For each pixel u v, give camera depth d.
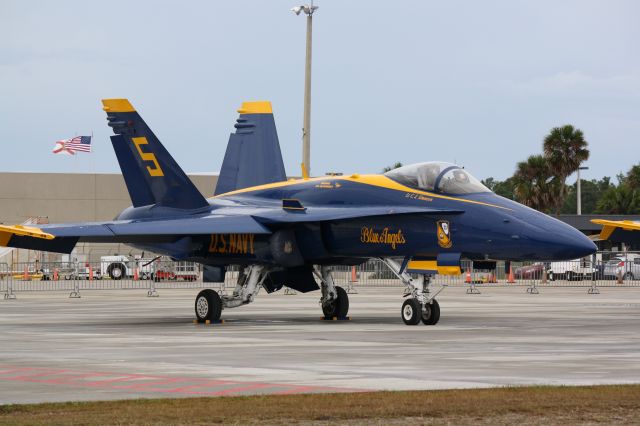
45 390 39.31
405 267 78.88
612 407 33.84
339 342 60.38
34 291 154.62
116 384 40.94
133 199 95.06
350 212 78.69
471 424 31.28
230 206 88.50
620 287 162.50
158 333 68.94
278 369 45.94
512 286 165.75
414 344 58.62
